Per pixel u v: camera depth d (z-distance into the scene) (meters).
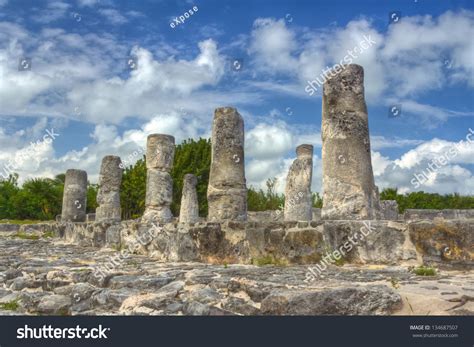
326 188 9.75
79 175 26.00
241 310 5.78
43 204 43.75
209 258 10.46
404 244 8.41
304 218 18.48
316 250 8.97
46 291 8.13
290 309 5.16
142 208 38.34
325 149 9.91
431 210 22.98
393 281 6.22
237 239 10.02
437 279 6.61
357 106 9.83
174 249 11.53
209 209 12.49
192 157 37.00
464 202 41.88
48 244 19.97
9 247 17.91
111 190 21.62
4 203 44.22
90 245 18.14
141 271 8.87
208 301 6.26
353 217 9.36
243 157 12.70
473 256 7.64
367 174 9.63
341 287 5.46
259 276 7.19
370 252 8.59
